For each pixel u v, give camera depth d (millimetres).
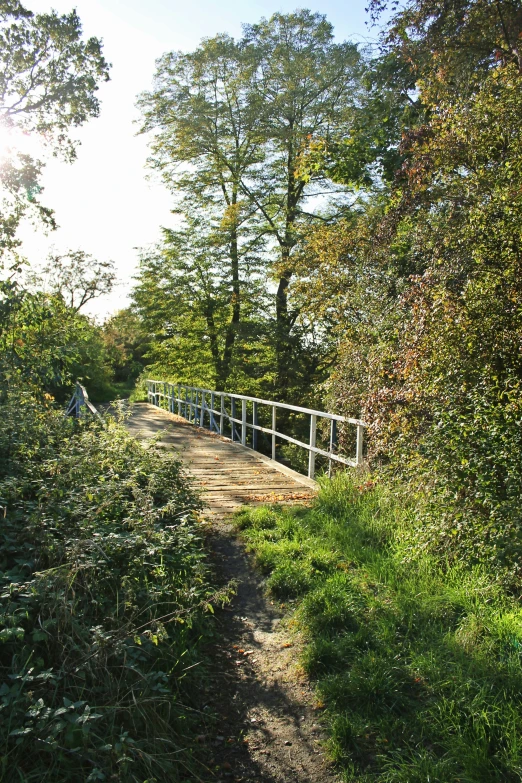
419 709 3227
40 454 6094
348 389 9406
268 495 8094
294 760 3068
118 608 3566
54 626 3168
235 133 22453
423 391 5246
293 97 20203
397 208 9203
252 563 5535
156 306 23750
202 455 11477
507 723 2973
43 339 8617
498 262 5090
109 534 4273
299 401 21906
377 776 2879
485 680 3293
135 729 2906
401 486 5762
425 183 8250
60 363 8891
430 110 10227
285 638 4227
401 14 10109
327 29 20438
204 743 3189
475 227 5418
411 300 6496
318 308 13992
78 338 9711
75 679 3023
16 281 8164
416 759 2896
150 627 3611
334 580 4762
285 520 6410
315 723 3318
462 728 3033
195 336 23859
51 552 3797
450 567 4707
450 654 3625
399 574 4793
